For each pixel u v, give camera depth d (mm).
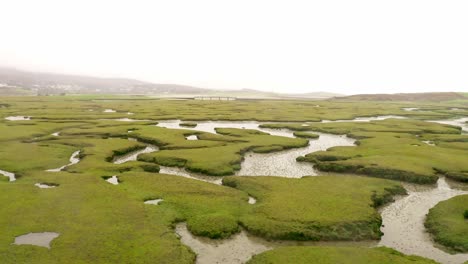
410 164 45312
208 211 30953
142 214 29625
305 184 38156
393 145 58688
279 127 80750
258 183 38375
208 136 64688
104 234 25844
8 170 42375
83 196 33219
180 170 44969
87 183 36969
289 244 26312
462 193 38125
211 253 24859
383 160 47000
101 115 95188
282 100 195000
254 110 116750
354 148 56375
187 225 28547
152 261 22719
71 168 43094
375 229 28406
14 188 34781
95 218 28484
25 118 89375
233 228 27969
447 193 38062
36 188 35000
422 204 34812
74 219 28219
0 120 82938
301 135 70500
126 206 31125
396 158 48344
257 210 30922
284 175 43656
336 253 24047
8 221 27516
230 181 39500
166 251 23906
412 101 187000
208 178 41938
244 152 54875
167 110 113062
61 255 22828
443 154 52031
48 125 74625
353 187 37219
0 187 35031
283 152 55969
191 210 31094
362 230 28031
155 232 26578
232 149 53938
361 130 75312
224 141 61406
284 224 28125
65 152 51406
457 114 116938
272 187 37156
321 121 93562
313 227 27859
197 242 26250
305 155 52188
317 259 23250
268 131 77125
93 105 127875
